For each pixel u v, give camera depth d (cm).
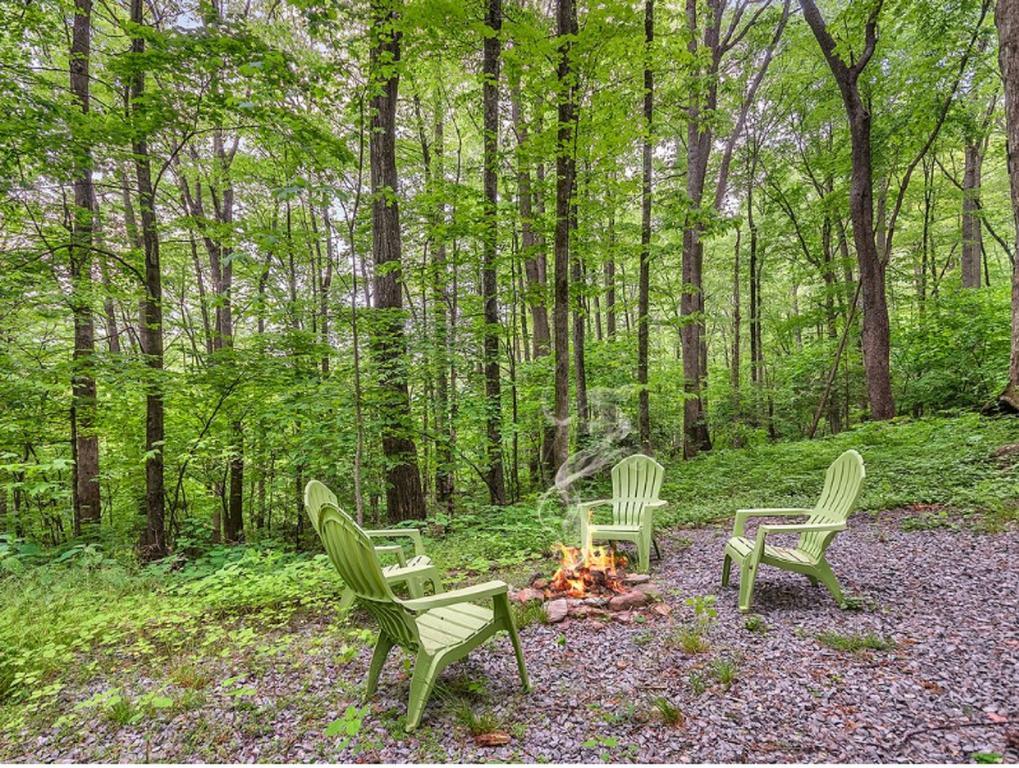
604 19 431
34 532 636
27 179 467
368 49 540
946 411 862
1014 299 595
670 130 822
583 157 525
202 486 719
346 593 323
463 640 207
